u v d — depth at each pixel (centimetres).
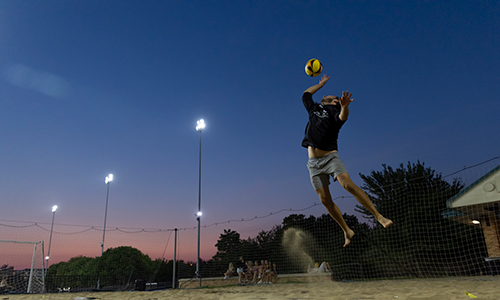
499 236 1132
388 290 627
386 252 1416
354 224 1588
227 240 1530
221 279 1198
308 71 303
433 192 1387
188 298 696
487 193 979
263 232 1611
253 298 608
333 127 235
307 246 1523
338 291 661
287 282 1120
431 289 601
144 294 856
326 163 238
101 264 1923
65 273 1758
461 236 1285
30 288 1211
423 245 1314
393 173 1520
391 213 1466
